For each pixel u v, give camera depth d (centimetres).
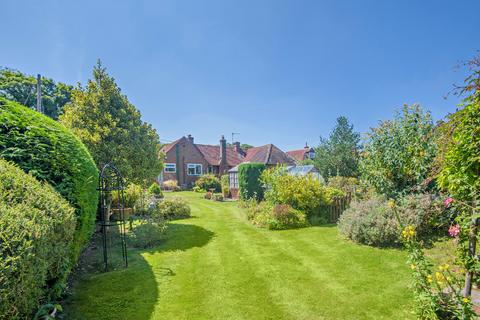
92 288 388
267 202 1012
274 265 481
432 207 560
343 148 1894
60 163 382
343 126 1966
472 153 239
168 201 1062
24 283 193
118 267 480
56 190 359
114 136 745
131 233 653
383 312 310
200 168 2948
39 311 235
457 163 260
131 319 306
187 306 336
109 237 693
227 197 1964
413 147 680
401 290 363
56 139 396
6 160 347
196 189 2370
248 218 967
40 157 369
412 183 703
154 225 666
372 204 655
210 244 635
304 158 3136
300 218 822
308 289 379
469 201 260
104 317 309
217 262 503
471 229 255
